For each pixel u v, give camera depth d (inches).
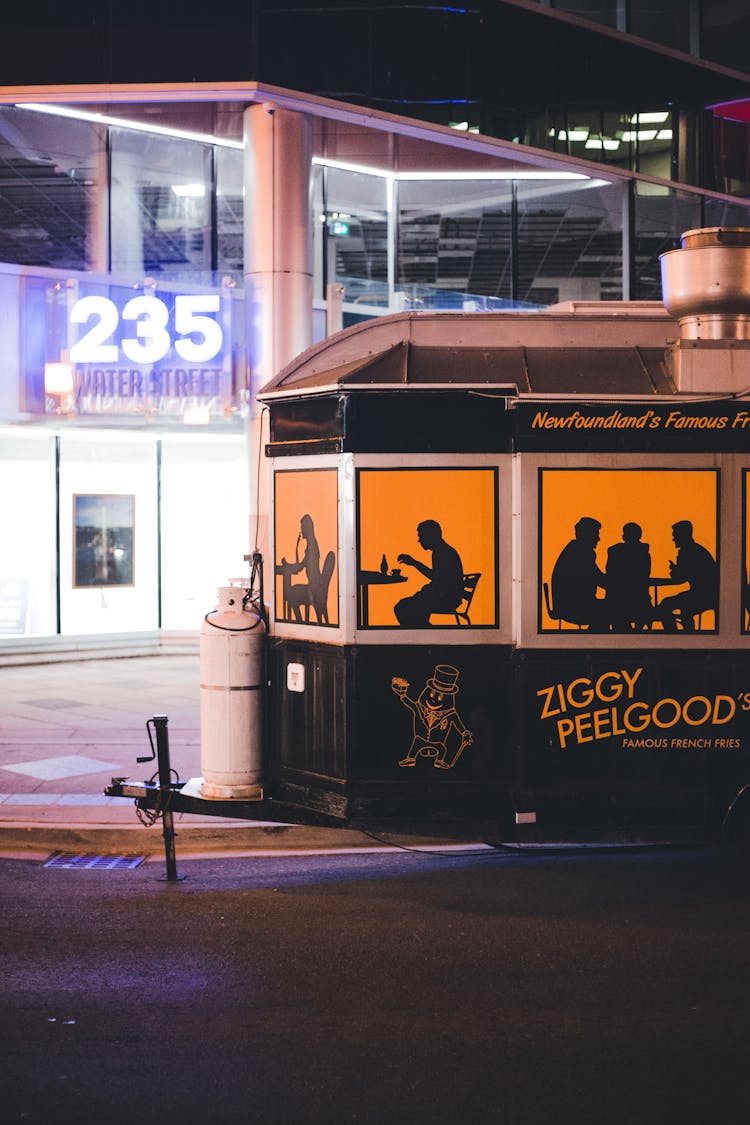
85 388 693.3
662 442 274.7
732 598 275.9
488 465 275.3
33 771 407.8
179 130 706.8
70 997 214.1
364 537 276.8
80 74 637.9
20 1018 204.1
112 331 693.9
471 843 337.4
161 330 699.4
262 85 631.8
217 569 766.5
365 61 661.3
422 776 278.8
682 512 275.1
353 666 278.4
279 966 230.4
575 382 284.7
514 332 302.5
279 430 299.1
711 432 274.5
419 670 277.9
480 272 800.3
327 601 284.0
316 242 764.0
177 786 311.9
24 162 720.3
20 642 711.1
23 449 715.4
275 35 637.3
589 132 753.0
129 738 466.0
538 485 274.4
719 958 233.8
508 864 315.3
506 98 712.4
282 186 653.3
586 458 274.7
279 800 298.7
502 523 275.7
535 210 799.1
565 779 277.9
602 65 751.1
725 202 820.0
